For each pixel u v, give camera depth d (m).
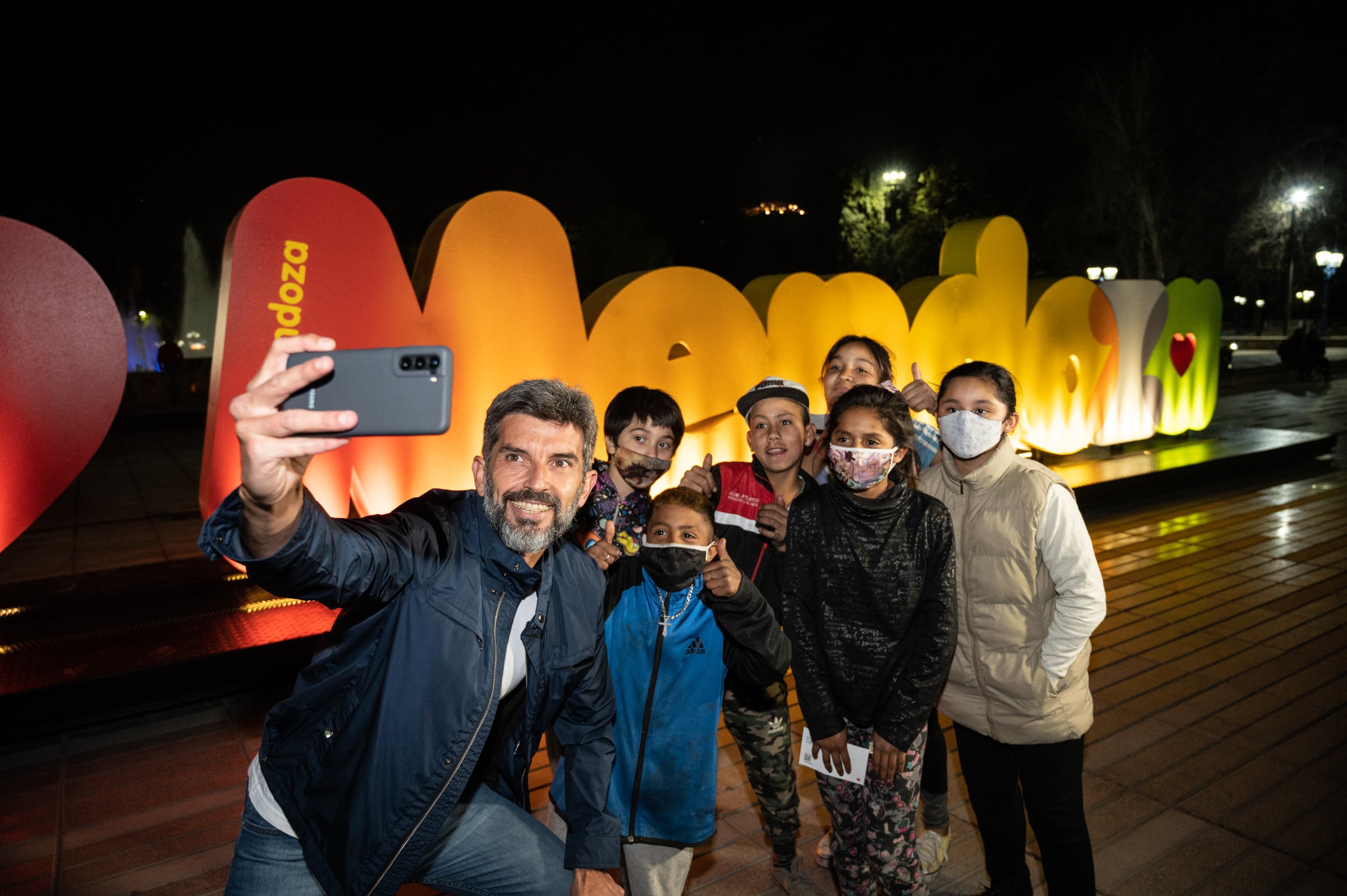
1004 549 2.15
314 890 1.52
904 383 7.24
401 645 1.44
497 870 1.72
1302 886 2.63
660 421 2.56
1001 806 2.32
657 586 2.13
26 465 3.76
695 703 2.14
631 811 2.16
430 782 1.44
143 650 3.95
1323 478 9.45
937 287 7.43
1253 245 28.09
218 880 2.67
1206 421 11.18
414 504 1.57
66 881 2.65
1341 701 3.95
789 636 2.16
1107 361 9.25
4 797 3.14
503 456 1.45
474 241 4.82
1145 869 2.72
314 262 4.27
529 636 1.62
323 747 1.48
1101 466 8.89
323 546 1.26
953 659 2.23
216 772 3.33
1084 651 2.18
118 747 3.53
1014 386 2.23
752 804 3.11
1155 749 3.51
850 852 2.17
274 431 1.10
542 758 3.45
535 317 5.06
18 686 3.54
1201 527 7.32
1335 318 43.16
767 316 6.33
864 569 2.05
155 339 31.17
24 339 3.71
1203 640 4.73
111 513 7.67
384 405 1.13
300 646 4.09
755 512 2.55
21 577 5.67
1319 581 5.79
